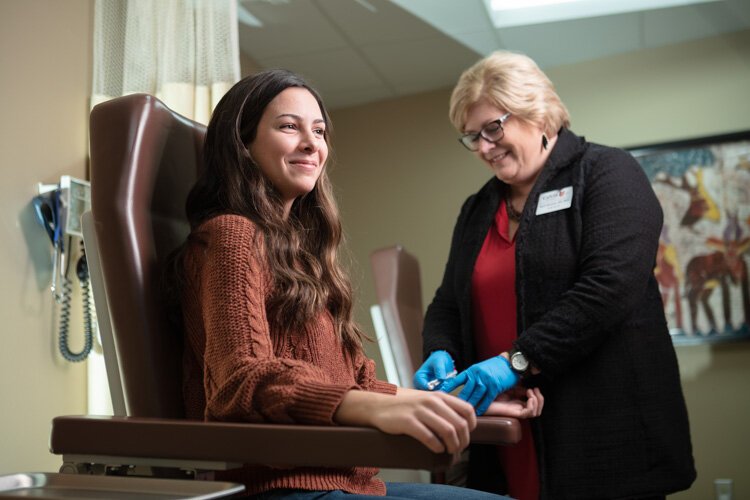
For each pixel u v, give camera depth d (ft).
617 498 5.62
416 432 2.63
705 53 16.37
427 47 16.30
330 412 2.89
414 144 18.71
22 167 8.52
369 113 19.25
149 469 2.97
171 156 4.11
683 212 16.06
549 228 6.15
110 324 3.79
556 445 5.73
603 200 6.00
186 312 3.60
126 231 3.66
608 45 16.58
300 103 4.26
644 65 16.80
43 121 8.89
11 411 8.05
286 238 3.97
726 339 15.48
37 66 8.87
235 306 3.31
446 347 6.62
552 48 16.61
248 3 14.17
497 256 6.52
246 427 2.77
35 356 8.42
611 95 16.98
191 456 2.80
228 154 4.10
